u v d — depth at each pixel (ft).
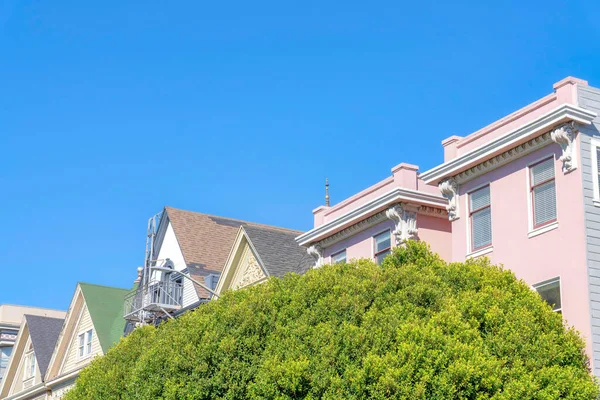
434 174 90.99
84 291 160.86
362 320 70.33
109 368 93.71
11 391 178.91
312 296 75.10
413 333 65.72
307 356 69.05
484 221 86.69
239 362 72.84
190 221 144.97
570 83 79.82
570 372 66.95
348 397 64.49
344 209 106.73
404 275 74.13
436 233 97.14
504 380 64.75
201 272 134.21
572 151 77.87
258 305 76.48
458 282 75.05
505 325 69.00
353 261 80.94
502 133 86.12
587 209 76.28
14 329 204.64
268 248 121.08
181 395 72.90
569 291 75.77
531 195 81.71
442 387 62.64
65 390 158.30
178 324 81.41
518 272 81.05
